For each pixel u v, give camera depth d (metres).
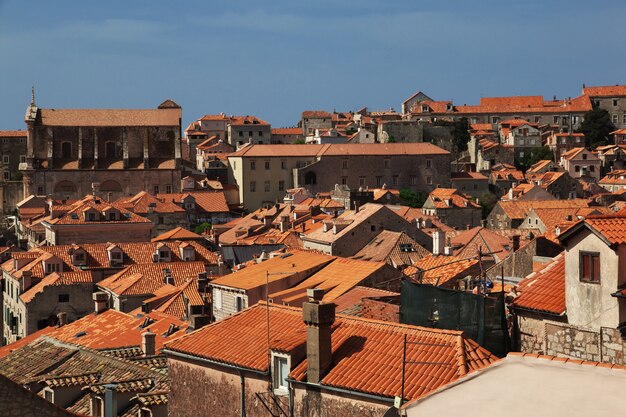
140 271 158.12
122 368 70.50
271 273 93.31
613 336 47.72
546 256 91.62
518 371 31.44
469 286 83.19
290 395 50.47
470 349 47.78
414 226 186.88
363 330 51.06
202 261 178.38
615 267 47.97
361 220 184.62
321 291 57.53
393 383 46.78
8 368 84.75
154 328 98.94
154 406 58.56
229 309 94.25
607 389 30.03
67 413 39.78
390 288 86.62
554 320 50.84
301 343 51.50
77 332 107.38
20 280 169.75
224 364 54.50
